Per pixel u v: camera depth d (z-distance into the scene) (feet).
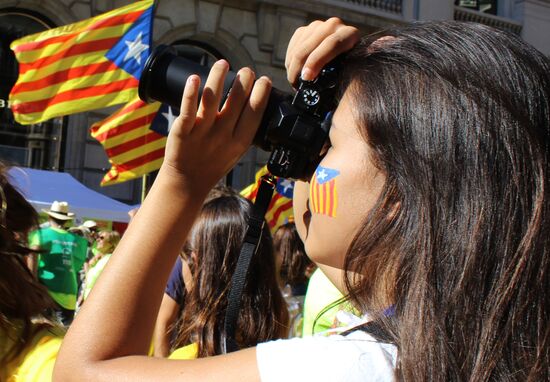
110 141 21.54
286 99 3.26
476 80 2.78
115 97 20.99
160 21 37.63
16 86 20.83
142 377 2.67
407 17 44.04
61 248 20.89
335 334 2.92
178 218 3.03
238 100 3.07
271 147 3.27
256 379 2.58
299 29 3.55
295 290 12.50
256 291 6.97
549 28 48.78
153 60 3.33
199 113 2.99
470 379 2.55
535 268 2.63
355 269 2.89
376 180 2.88
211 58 40.29
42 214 24.94
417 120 2.79
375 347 2.64
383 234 2.78
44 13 34.96
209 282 6.76
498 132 2.71
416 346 2.57
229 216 7.03
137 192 37.22
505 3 48.80
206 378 2.62
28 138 35.73
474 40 2.92
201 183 3.09
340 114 3.03
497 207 2.67
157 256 2.97
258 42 40.19
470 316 2.61
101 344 2.80
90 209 26.30
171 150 3.06
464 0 48.24
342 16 41.73
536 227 2.63
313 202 3.04
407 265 2.73
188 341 6.87
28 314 4.81
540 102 2.84
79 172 35.53
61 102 20.88
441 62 2.85
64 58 20.93
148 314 2.91
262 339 6.79
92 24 21.06
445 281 2.65
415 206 2.72
